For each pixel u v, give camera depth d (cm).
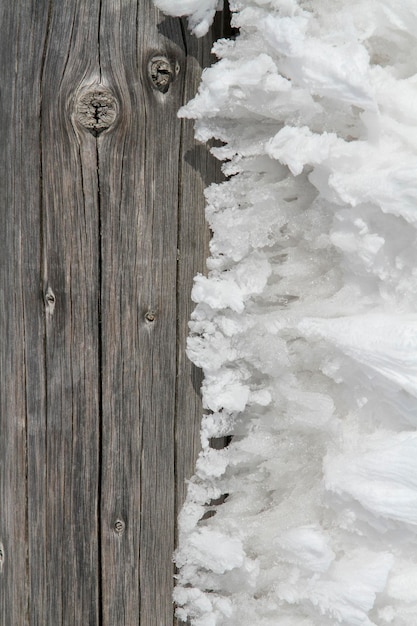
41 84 155
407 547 154
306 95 149
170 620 160
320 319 152
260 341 153
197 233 156
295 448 156
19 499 161
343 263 153
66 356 158
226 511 157
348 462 152
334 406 154
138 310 157
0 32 155
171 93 154
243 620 156
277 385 154
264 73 149
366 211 150
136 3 154
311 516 155
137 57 154
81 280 157
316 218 152
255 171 153
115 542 160
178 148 155
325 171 151
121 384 158
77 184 156
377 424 154
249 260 153
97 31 154
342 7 150
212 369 155
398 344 150
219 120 153
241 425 156
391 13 149
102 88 154
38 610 161
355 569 153
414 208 148
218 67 150
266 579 156
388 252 151
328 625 154
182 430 158
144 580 160
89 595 161
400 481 151
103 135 155
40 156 156
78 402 158
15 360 159
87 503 160
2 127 156
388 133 150
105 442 159
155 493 159
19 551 161
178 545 159
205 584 158
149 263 156
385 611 154
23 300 158
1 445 161
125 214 156
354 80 147
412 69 152
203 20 152
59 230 157
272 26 148
